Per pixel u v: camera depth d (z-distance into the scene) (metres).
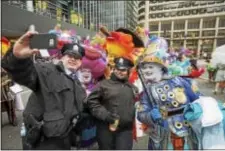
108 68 2.76
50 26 10.94
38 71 1.46
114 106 1.91
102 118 1.87
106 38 3.04
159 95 1.61
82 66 2.53
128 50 2.66
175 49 1.83
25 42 1.27
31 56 1.35
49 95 1.46
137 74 2.02
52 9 12.34
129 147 1.97
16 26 8.41
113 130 1.87
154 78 1.66
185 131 1.54
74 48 1.75
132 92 1.99
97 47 2.97
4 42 3.93
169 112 1.58
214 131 1.43
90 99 1.96
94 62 2.58
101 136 1.97
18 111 4.72
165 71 1.69
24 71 1.34
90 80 2.62
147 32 2.08
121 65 1.98
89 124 2.00
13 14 8.22
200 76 1.70
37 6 11.36
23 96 4.66
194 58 1.74
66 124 1.47
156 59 1.63
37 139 1.46
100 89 2.00
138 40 2.70
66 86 1.51
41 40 1.27
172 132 1.56
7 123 4.12
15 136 3.53
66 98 1.50
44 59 1.68
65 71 1.65
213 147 1.42
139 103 1.76
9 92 4.03
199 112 1.42
